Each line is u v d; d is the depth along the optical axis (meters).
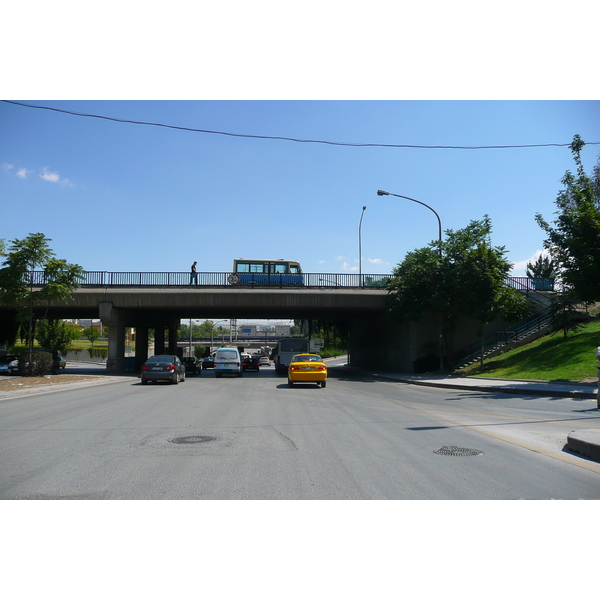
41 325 58.16
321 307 38.00
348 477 6.93
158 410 14.56
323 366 25.00
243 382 29.45
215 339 130.00
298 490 6.35
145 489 6.36
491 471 7.24
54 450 8.65
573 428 11.11
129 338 113.00
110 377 30.69
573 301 29.86
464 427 11.32
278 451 8.60
